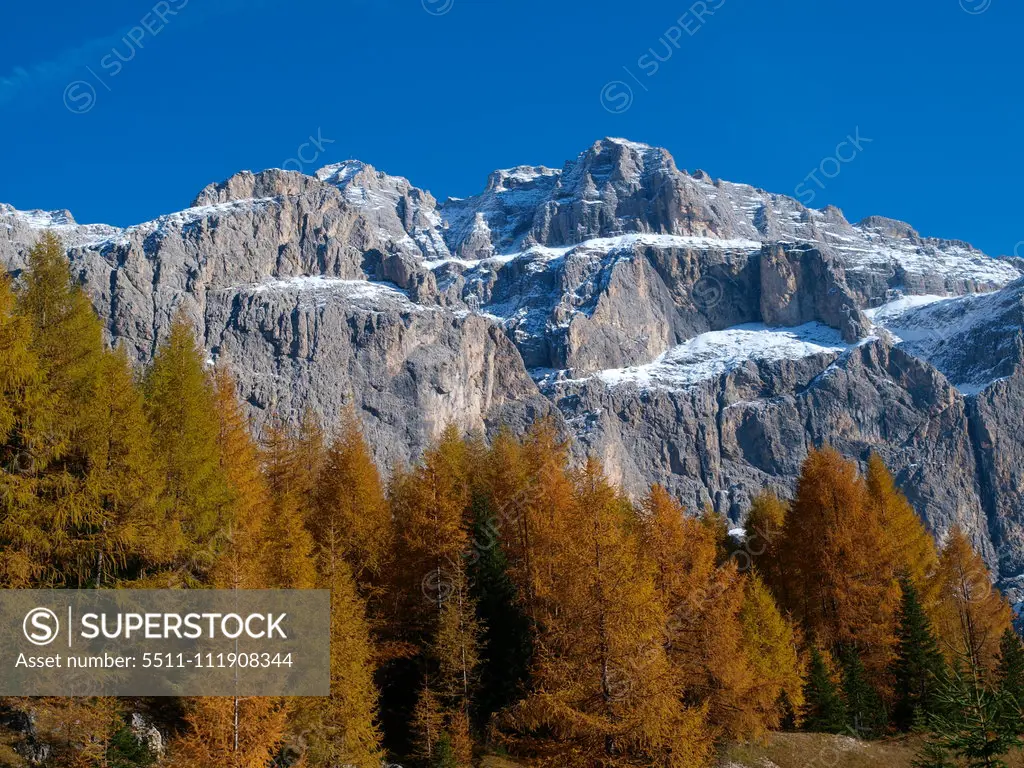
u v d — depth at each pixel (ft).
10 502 94.89
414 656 130.82
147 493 104.73
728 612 123.13
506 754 118.21
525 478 146.92
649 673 95.86
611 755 94.53
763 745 129.90
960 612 171.53
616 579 97.66
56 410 100.73
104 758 89.35
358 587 131.13
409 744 119.34
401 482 175.94
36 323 109.91
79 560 99.35
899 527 169.68
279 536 115.75
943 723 87.71
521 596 130.52
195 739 82.48
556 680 96.94
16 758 87.04
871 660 151.43
